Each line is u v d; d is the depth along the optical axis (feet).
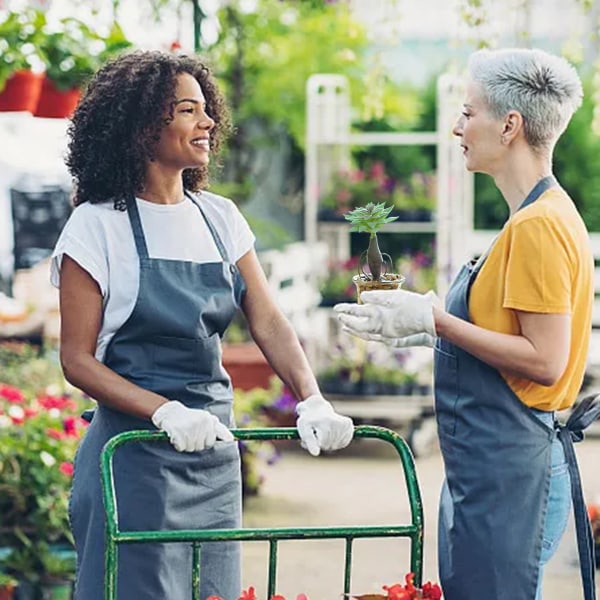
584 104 54.75
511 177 14.05
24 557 22.07
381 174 42.88
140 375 15.06
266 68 49.57
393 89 52.65
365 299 13.55
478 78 14.05
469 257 45.47
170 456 15.07
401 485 34.81
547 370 13.38
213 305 15.24
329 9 49.21
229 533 12.55
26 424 23.67
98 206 15.24
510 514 13.69
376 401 39.47
